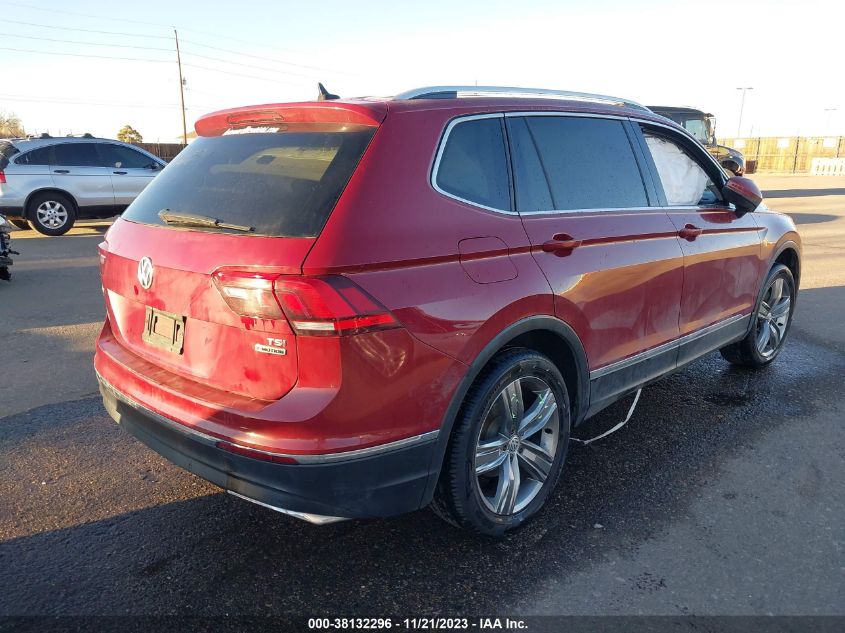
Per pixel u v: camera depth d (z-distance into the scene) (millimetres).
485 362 2680
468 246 2654
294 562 2836
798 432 4121
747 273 4508
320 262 2246
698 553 2904
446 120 2785
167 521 3131
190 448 2537
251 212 2492
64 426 4117
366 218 2385
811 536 3043
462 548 2938
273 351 2307
